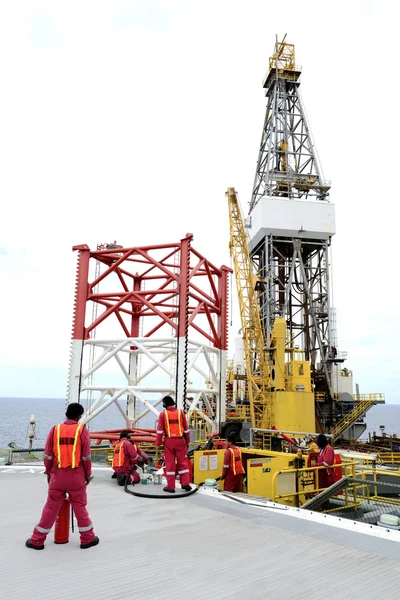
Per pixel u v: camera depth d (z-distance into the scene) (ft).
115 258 88.38
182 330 75.25
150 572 19.38
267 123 253.44
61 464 22.50
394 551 22.40
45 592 17.20
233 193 171.83
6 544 23.22
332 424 180.55
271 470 45.09
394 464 119.34
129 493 37.29
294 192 228.84
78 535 25.07
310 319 210.79
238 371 188.85
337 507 43.86
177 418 38.19
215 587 17.80
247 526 27.04
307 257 226.58
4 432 398.62
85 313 80.74
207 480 40.34
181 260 77.30
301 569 19.88
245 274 166.91
